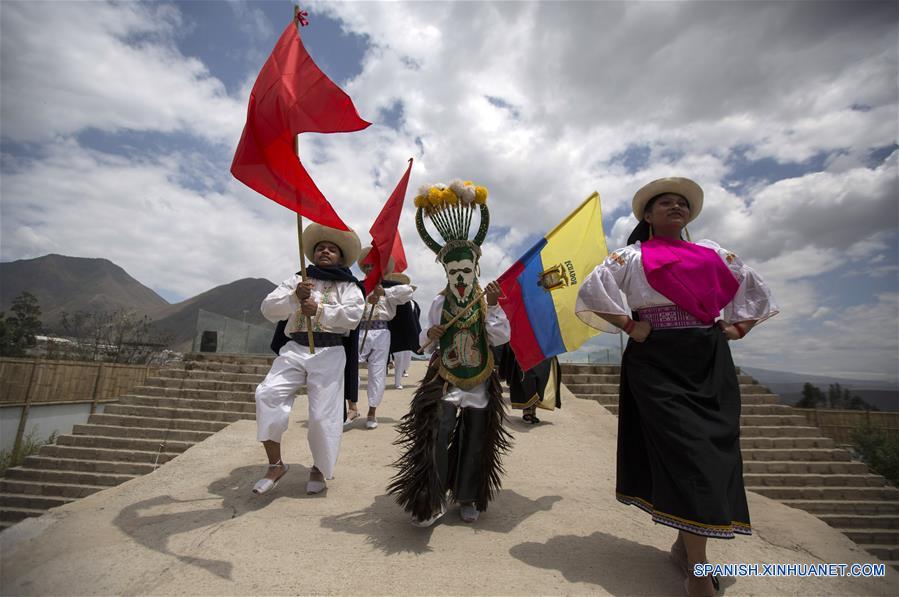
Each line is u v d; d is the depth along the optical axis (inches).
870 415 597.6
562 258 149.8
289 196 132.0
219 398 382.0
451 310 132.0
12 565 98.7
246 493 143.9
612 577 102.5
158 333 1434.5
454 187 135.6
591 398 371.9
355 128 134.9
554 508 141.7
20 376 520.1
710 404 99.5
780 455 314.5
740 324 112.3
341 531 118.9
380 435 223.3
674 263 109.2
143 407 369.7
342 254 172.2
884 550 263.4
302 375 148.1
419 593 92.7
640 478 110.3
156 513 127.2
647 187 121.4
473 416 129.0
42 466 333.7
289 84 134.3
